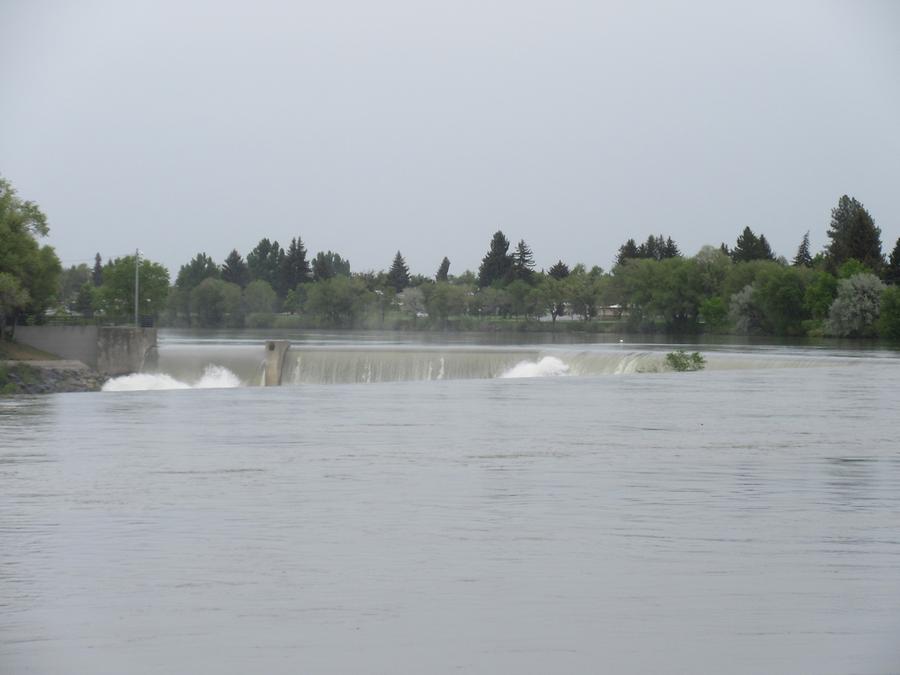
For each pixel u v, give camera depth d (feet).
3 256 347.56
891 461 92.02
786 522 65.82
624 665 41.22
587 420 128.06
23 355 315.17
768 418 130.52
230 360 310.45
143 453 96.99
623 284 640.58
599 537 61.67
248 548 59.00
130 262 529.04
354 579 52.85
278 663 41.45
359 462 91.20
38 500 73.00
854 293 486.38
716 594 50.29
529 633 44.80
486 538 61.41
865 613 47.37
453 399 162.20
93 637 44.29
